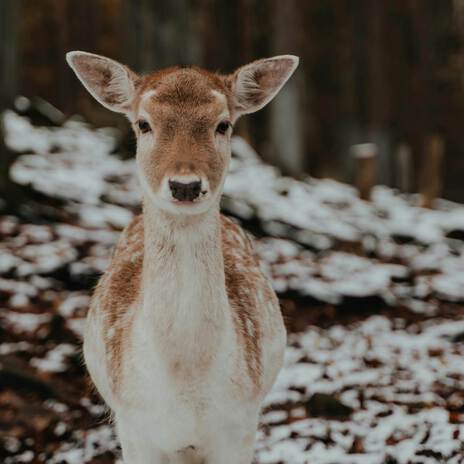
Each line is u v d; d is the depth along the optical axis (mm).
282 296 13094
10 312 11758
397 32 32312
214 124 5867
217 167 5781
